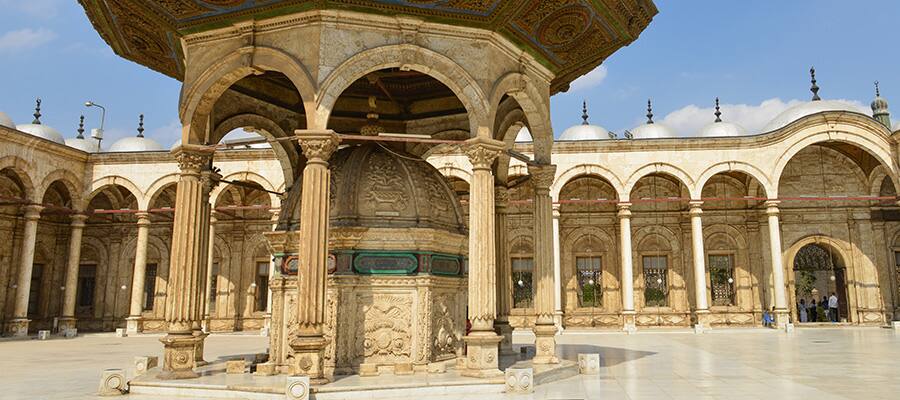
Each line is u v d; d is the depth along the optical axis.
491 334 10.34
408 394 9.52
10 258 31.02
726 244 32.69
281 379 10.22
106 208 34.53
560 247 33.22
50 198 33.16
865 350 18.16
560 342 22.45
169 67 13.75
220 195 31.53
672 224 33.00
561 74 14.11
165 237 33.94
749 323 31.77
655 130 34.91
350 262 11.18
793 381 11.63
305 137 9.98
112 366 15.20
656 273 32.94
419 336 11.17
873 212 32.03
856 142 28.72
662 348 19.42
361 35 10.50
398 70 14.31
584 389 10.38
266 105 14.40
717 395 9.88
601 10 11.33
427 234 11.50
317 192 9.87
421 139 10.65
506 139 15.44
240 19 10.74
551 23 11.59
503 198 15.61
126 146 35.50
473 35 11.09
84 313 33.72
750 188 32.50
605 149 30.02
